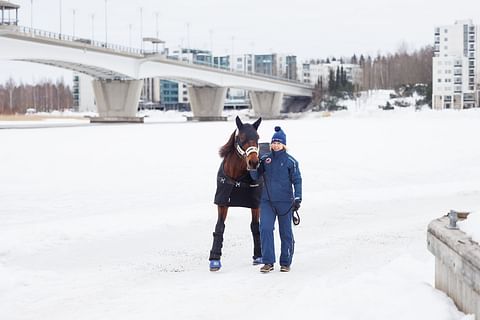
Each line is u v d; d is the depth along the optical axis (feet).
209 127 209.56
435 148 109.40
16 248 33.96
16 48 200.85
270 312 21.58
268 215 28.81
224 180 30.01
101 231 39.27
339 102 522.88
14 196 58.18
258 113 465.47
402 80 575.38
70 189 62.95
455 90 451.94
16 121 328.90
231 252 34.12
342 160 90.84
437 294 18.83
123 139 134.92
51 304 23.91
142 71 294.05
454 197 56.39
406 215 46.62
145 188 63.93
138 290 25.84
